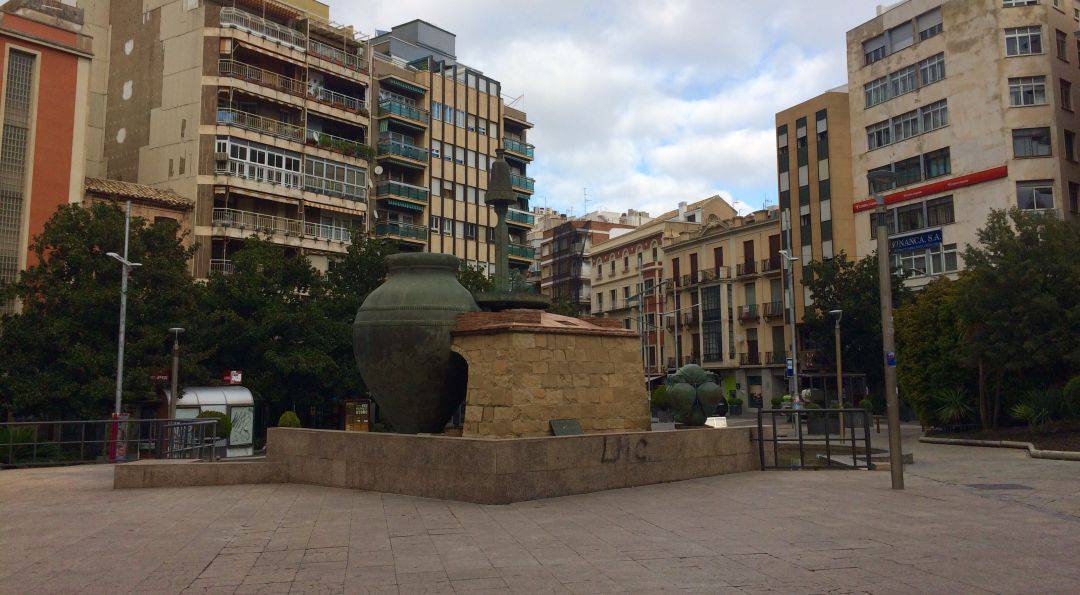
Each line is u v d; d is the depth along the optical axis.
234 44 43.09
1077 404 22.59
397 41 61.16
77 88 35.84
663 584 6.18
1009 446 22.94
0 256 33.03
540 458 11.00
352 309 35.06
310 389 34.25
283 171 44.31
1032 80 41.22
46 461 19.39
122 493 12.53
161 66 43.81
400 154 53.38
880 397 44.56
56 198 34.69
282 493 12.09
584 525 8.91
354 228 39.31
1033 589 5.96
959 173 43.56
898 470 12.20
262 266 33.72
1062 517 9.48
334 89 51.06
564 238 85.44
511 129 66.62
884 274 12.97
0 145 33.50
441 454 11.16
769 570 6.64
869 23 49.94
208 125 41.66
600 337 13.25
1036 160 40.59
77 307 27.62
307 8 50.25
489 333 12.29
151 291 29.48
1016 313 24.53
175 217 40.22
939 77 45.09
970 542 7.86
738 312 60.75
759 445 15.07
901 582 6.20
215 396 31.14
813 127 53.75
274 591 6.11
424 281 13.44
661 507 10.23
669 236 69.38
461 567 6.87
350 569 6.84
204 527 9.10
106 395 27.00
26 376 26.81
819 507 10.27
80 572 6.85
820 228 52.94
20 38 34.16
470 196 59.62
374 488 12.09
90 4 46.47
